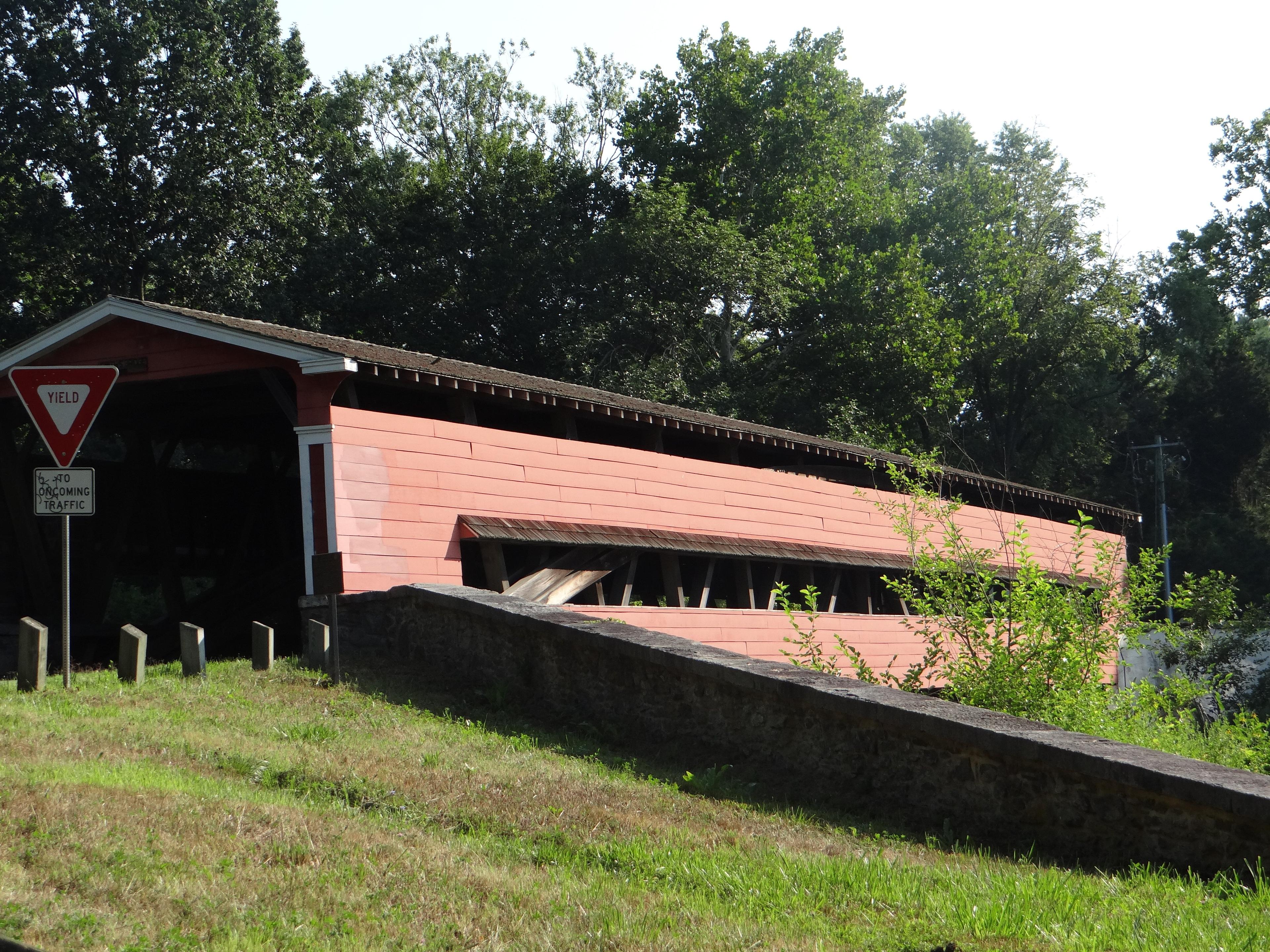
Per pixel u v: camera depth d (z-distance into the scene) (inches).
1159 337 1966.0
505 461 546.6
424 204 1419.8
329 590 421.1
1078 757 285.6
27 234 1168.2
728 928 189.6
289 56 1365.7
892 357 1443.2
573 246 1409.9
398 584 477.7
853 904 211.2
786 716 343.6
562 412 603.8
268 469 777.6
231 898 183.0
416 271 1403.8
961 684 482.0
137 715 326.6
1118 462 2054.6
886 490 862.5
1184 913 217.5
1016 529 549.6
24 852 191.0
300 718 346.9
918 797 315.6
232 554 784.3
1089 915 210.7
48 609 613.0
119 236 1214.9
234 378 542.0
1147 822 278.1
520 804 266.5
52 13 1208.8
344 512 473.1
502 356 1423.5
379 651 453.7
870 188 1748.3
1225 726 553.6
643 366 1358.3
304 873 198.7
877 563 784.9
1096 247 1776.6
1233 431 1945.1
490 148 1539.1
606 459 603.5
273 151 1296.8
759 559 685.9
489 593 449.7
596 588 585.3
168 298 1300.4
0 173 1161.4
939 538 851.4
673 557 636.7
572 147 1765.5
